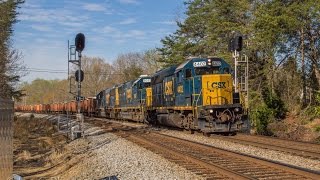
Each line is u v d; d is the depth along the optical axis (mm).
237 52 26078
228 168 12367
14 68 45156
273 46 32344
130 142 21953
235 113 23078
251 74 35500
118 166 14609
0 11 43750
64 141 27094
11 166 10875
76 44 26000
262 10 31656
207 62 23891
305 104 35188
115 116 49594
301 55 35594
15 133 33469
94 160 16672
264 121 27984
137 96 39156
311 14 29406
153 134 26047
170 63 47219
